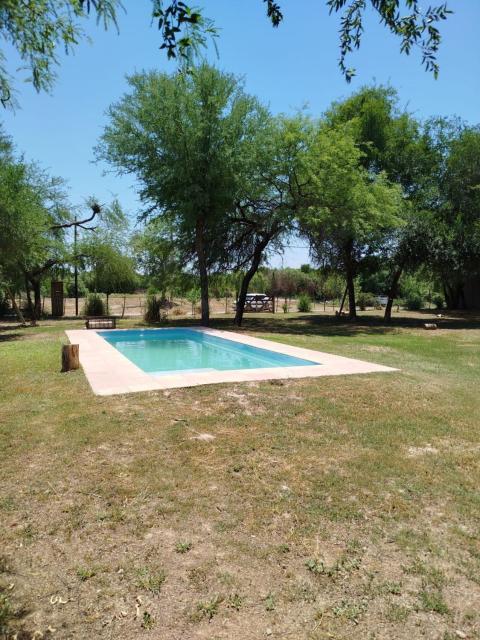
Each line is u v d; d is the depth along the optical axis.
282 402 6.16
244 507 3.49
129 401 6.12
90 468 4.13
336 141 16.69
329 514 3.41
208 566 2.79
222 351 12.94
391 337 14.95
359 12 2.77
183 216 17.36
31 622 2.33
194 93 15.94
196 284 22.95
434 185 19.83
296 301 39.75
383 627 2.33
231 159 15.84
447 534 3.19
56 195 22.75
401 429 5.32
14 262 15.52
